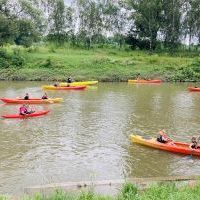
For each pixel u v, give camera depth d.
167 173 24.36
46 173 23.80
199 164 26.08
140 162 26.16
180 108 45.62
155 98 52.91
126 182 18.64
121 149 28.75
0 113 40.78
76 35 105.00
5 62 78.19
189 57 96.81
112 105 46.53
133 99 51.59
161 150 28.56
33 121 37.06
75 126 35.44
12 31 81.00
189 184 19.19
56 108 43.94
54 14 104.25
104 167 25.11
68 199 15.77
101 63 81.12
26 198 16.84
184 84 72.00
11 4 83.50
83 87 60.50
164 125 36.81
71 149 28.53
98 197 16.12
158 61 85.25
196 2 105.75
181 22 107.94
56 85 59.44
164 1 106.25
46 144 29.64
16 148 28.50
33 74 73.69
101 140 31.05
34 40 86.94
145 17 105.31
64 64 79.25
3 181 22.38
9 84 65.94
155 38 106.56
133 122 37.69
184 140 31.95
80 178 23.20
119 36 108.69
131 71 77.75
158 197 15.59
